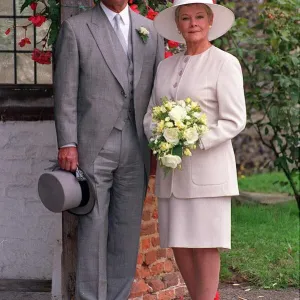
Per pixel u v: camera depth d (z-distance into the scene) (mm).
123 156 5555
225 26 5633
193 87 5305
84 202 5531
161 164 5211
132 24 5633
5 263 7055
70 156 5453
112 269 5734
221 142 5227
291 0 9094
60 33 5531
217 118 5309
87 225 5562
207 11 5363
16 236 7027
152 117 5270
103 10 5586
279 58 9203
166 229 5500
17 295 6730
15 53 7082
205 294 5457
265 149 13078
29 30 7078
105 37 5516
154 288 6516
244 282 7234
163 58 5809
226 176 5320
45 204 5445
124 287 5715
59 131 5469
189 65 5391
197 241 5324
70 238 6043
